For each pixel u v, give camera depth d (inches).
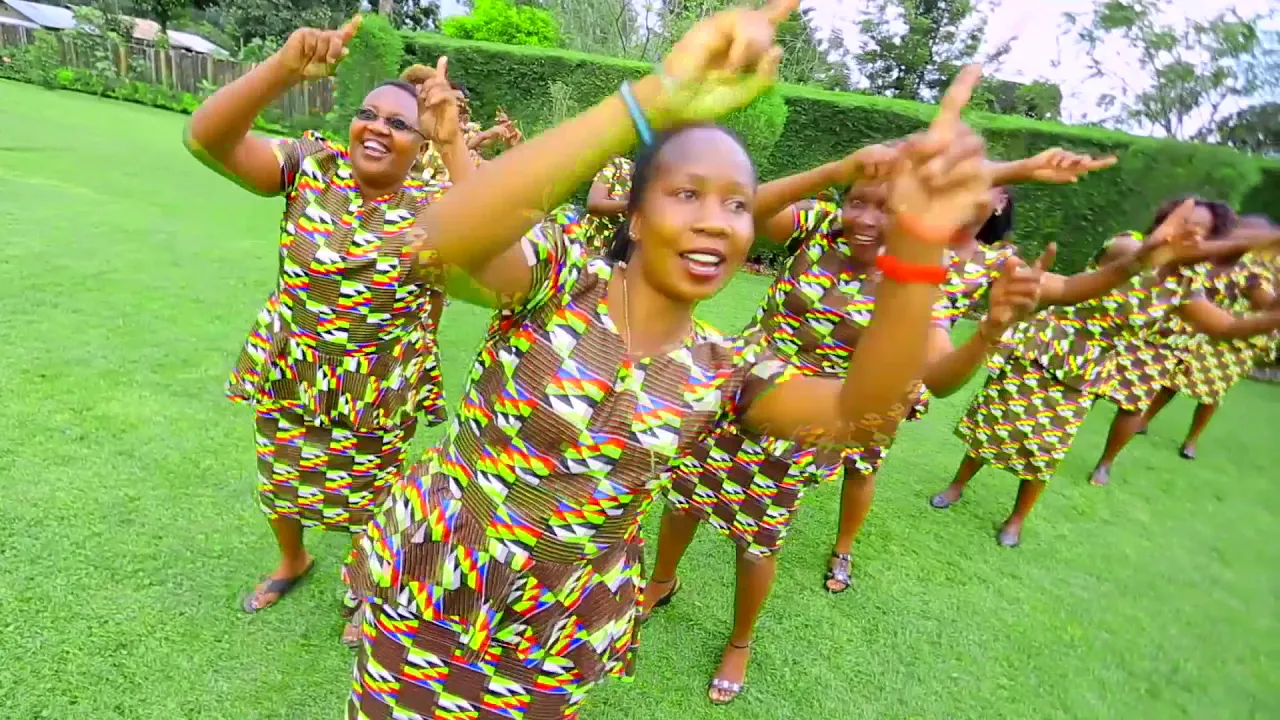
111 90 750.5
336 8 1379.2
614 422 49.7
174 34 1446.9
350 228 82.9
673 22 388.2
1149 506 185.9
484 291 45.4
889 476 178.2
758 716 99.7
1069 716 109.1
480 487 52.4
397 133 80.0
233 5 1295.5
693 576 126.0
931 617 126.3
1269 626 139.3
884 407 44.8
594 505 51.8
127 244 247.0
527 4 681.0
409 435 97.2
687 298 47.6
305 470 93.0
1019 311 55.6
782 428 53.1
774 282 103.5
